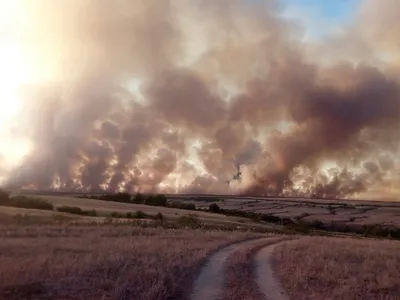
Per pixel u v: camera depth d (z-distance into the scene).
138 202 147.38
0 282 11.78
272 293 15.35
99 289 12.90
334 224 132.25
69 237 30.44
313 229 107.00
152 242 28.47
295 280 17.61
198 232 44.72
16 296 11.02
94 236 32.06
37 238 28.52
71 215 64.88
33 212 62.06
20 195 87.69
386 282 17.44
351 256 26.69
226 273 18.80
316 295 15.31
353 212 187.50
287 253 26.89
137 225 51.97
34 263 15.39
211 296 14.23
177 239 33.66
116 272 15.77
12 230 34.50
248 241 38.69
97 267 16.17
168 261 19.56
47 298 11.40
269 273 19.62
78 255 19.09
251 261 23.30
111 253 20.16
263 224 103.88
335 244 36.25
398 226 127.81
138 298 12.71
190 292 14.62
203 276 17.69
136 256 20.31
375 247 34.47
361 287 16.94
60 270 14.79
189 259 20.95
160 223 58.09
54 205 89.81
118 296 12.43
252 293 15.14
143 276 15.51
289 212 178.25
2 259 16.23
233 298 14.17
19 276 12.95
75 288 12.76
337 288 16.39
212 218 97.19
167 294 13.62
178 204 148.00
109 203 121.12
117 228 42.34
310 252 27.94
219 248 29.81
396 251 31.02
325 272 19.45
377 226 126.12
